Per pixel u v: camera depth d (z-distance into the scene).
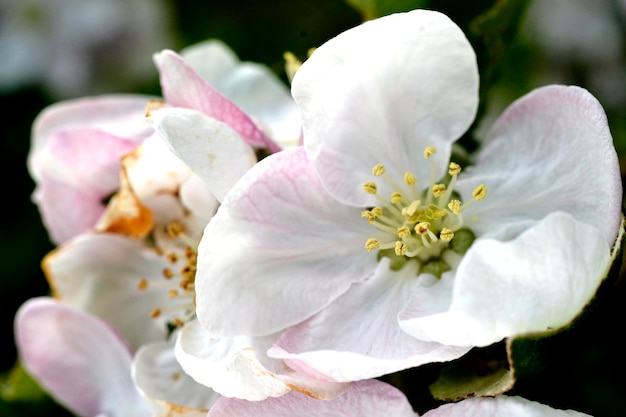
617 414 0.21
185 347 0.19
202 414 0.19
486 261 0.18
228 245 0.19
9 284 0.26
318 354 0.18
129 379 0.21
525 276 0.18
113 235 0.21
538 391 0.18
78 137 0.20
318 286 0.19
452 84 0.19
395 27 0.19
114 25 0.27
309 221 0.19
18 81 0.27
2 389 0.24
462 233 0.20
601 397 0.21
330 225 0.19
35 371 0.22
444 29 0.19
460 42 0.19
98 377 0.22
